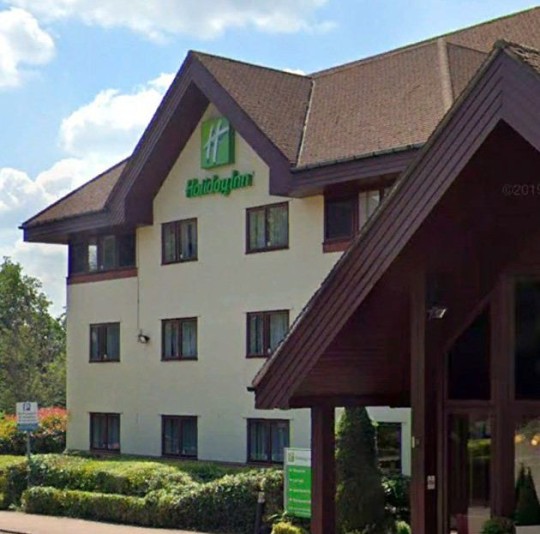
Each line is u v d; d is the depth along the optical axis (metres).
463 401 10.95
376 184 21.94
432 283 9.81
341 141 22.86
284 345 9.98
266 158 23.53
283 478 18.95
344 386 10.72
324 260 23.28
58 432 32.75
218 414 26.31
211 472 23.23
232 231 25.98
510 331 10.76
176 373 27.72
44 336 69.75
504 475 10.70
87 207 30.06
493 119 8.30
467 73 23.42
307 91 26.86
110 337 30.30
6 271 67.38
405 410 21.38
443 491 10.91
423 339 9.81
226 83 25.23
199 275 27.02
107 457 28.12
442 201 8.91
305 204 23.92
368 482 16.73
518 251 10.38
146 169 27.83
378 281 9.41
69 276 31.84
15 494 25.45
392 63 25.94
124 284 29.62
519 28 24.97
